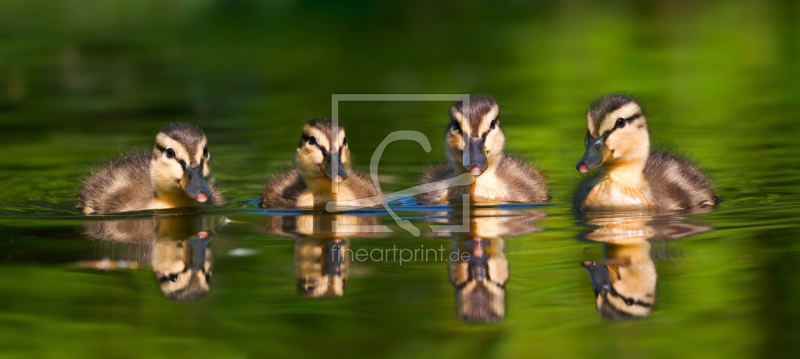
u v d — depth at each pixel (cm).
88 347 780
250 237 1168
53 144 1870
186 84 2664
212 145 1855
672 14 4056
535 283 928
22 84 2662
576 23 3891
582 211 1318
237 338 797
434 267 999
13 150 1814
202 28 3869
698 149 1698
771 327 784
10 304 887
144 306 881
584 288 904
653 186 1392
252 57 3189
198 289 931
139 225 1254
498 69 2886
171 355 764
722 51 3078
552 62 2991
